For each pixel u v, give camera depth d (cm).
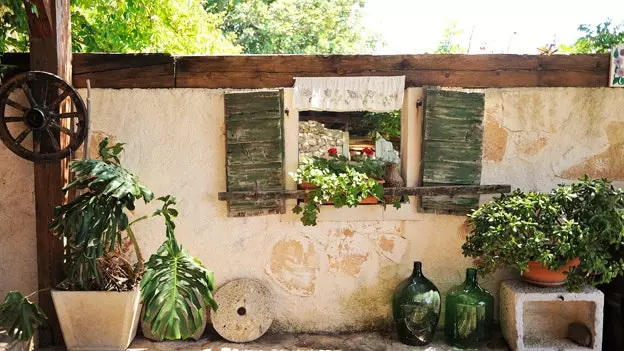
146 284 295
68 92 318
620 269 303
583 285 319
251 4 1183
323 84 346
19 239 351
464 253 328
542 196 317
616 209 301
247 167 345
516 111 356
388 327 362
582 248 296
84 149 327
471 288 337
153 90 349
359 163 365
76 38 494
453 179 350
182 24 593
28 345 318
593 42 384
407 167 355
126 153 351
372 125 592
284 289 359
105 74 347
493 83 352
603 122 358
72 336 320
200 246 357
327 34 1233
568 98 356
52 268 334
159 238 356
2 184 347
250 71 347
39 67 325
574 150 359
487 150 358
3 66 325
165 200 323
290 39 1188
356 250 358
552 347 324
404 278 361
